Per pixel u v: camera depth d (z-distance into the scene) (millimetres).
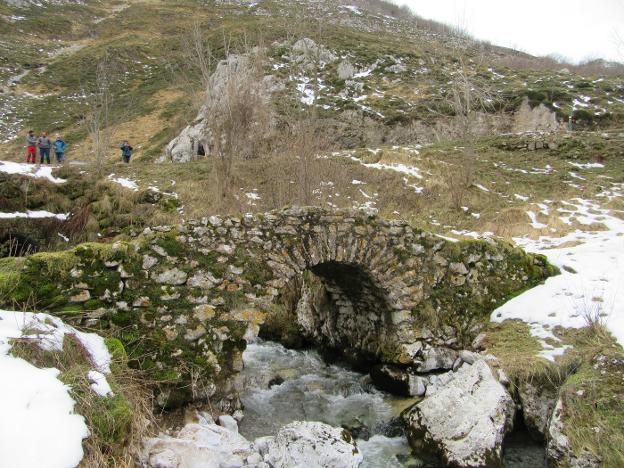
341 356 9633
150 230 6195
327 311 9984
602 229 12797
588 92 28906
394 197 17047
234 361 6473
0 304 5031
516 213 14711
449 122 26594
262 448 5500
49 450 3408
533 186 17375
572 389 5824
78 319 5445
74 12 55000
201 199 16250
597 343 6746
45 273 5363
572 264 9500
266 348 10141
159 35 49188
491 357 7176
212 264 6414
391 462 6035
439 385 7590
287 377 8648
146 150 27750
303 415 7176
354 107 28594
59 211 16141
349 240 7590
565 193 16344
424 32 49031
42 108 35125
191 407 5969
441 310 8281
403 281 8047
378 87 32719
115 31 50594
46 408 3697
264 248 6875
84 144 29250
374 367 8461
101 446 3824
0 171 16000
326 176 15328
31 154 19625
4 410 3520
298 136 14703
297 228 7191
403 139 25969
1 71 39188
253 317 6602
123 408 4164
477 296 8688
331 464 5250
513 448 6094
